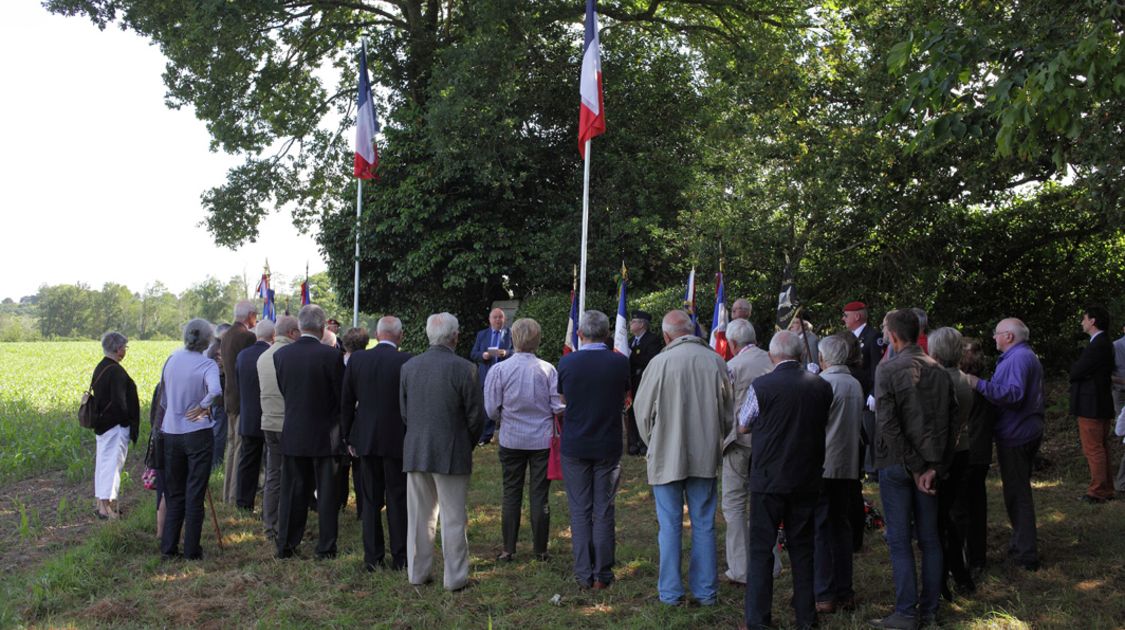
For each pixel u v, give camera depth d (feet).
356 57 67.87
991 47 21.38
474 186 56.70
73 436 40.81
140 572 21.33
